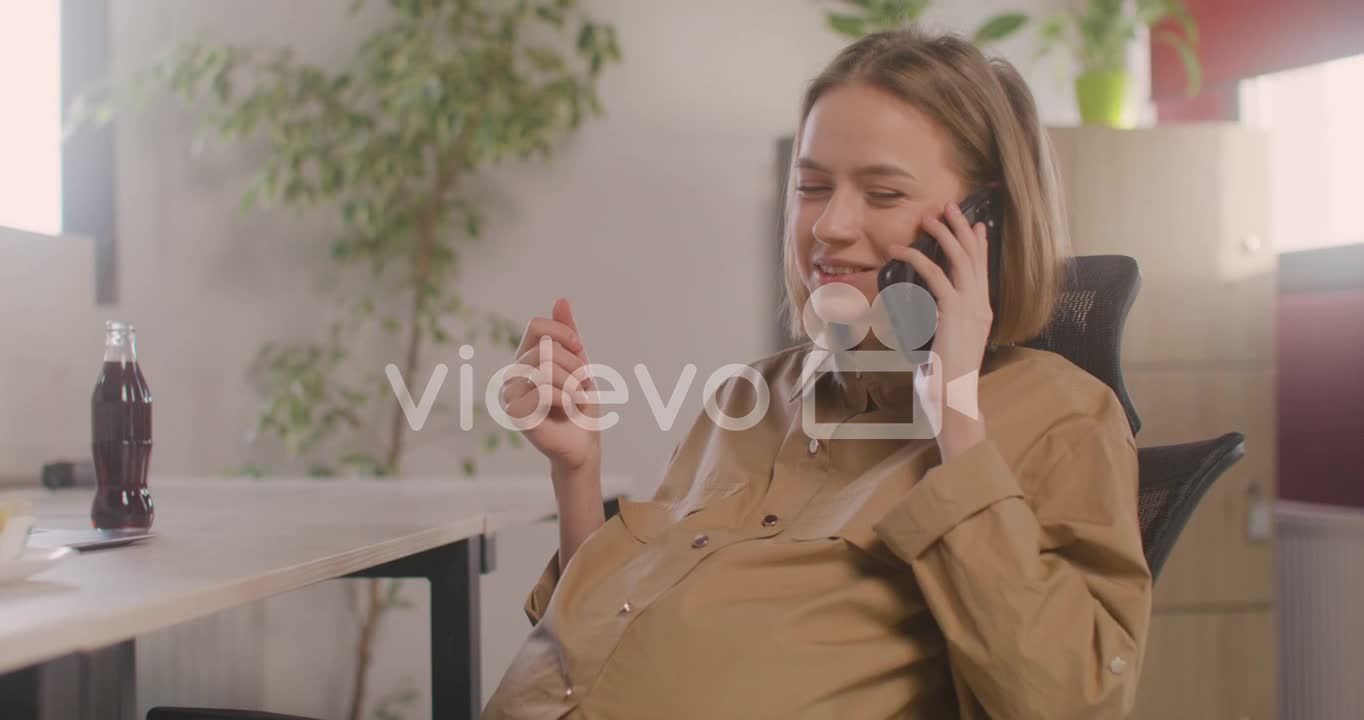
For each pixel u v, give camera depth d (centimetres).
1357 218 254
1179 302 243
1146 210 243
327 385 300
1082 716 82
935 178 101
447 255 288
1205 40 279
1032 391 96
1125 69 261
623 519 110
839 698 88
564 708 92
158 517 144
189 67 289
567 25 295
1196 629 242
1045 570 85
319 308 303
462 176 297
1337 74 258
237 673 279
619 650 91
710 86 294
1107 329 119
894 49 105
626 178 296
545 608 118
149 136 309
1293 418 275
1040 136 111
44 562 86
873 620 90
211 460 305
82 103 289
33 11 296
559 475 121
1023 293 106
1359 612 238
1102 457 91
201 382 306
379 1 301
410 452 298
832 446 103
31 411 218
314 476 294
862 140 101
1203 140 244
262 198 294
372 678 296
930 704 94
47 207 301
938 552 86
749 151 294
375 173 276
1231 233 244
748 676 87
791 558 92
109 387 125
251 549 108
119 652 80
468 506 159
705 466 113
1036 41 288
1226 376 244
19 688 74
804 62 292
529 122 274
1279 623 257
